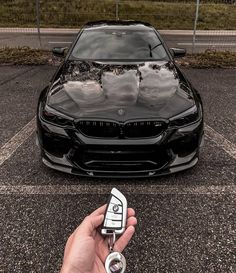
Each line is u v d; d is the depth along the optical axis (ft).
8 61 26.68
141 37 14.73
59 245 7.90
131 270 7.18
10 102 17.84
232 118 16.03
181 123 9.75
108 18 53.67
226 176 10.91
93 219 3.68
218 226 8.60
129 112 9.46
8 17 54.29
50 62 26.99
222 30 51.78
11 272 7.14
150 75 11.75
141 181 10.55
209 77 23.59
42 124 10.07
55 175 10.84
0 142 13.12
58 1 58.90
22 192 9.96
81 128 9.54
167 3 57.82
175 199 9.70
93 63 12.94
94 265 3.49
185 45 37.04
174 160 9.89
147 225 8.60
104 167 9.75
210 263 7.39
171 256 7.58
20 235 8.21
